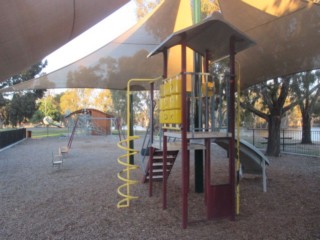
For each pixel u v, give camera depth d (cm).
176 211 482
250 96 1220
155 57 910
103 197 570
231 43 436
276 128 1167
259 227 404
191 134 426
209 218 423
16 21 387
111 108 4647
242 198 554
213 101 479
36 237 379
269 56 778
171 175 793
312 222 419
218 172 823
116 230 399
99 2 495
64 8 438
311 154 1190
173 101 429
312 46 691
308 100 1591
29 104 3080
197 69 581
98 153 1373
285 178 730
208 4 1155
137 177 779
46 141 2203
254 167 666
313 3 554
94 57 891
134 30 789
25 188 659
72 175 811
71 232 394
